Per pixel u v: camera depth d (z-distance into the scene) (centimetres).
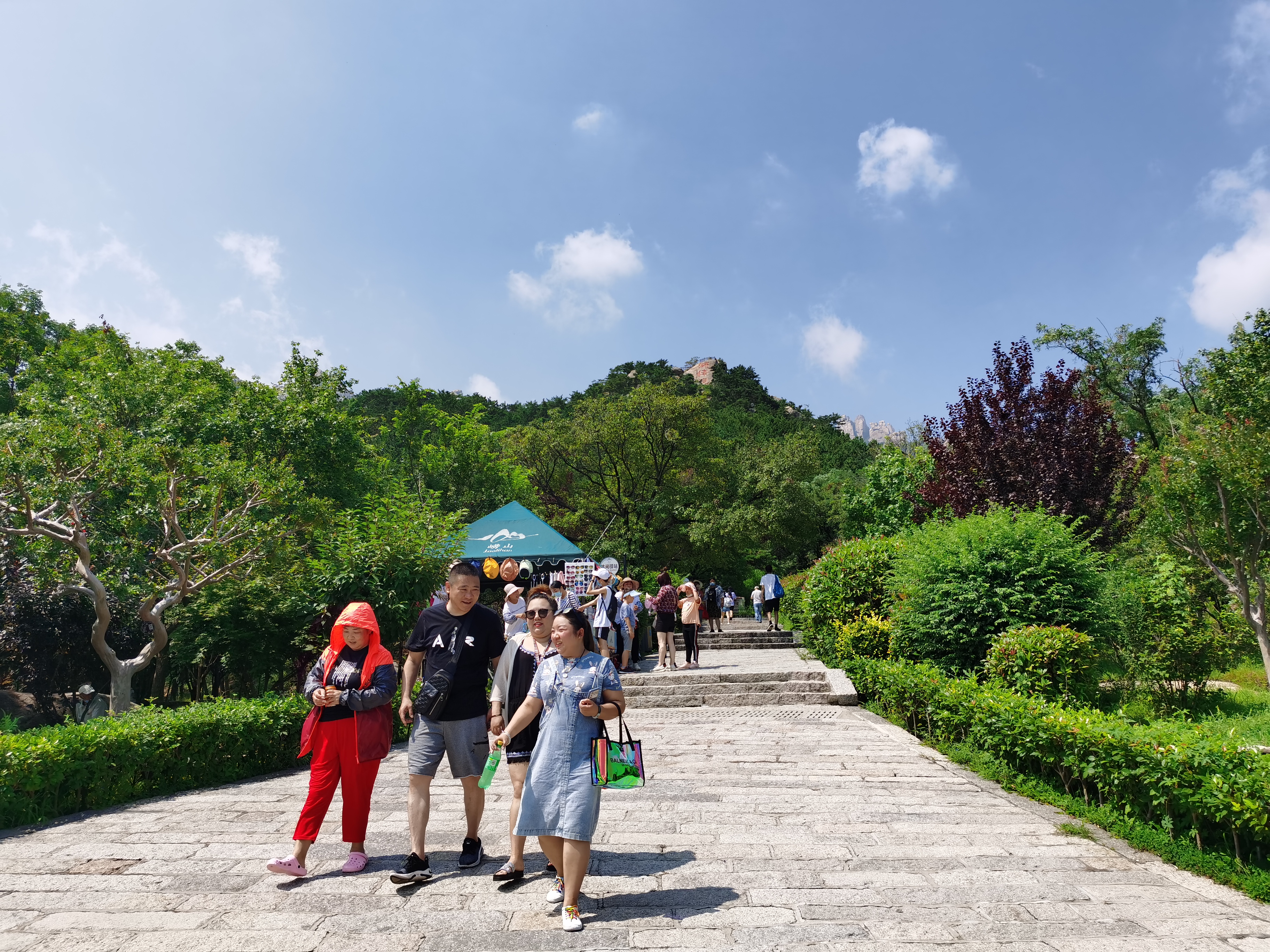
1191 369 2773
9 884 419
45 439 1187
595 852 473
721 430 6988
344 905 385
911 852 475
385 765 817
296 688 1345
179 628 1509
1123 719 606
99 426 1295
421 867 414
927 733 890
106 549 1423
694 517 3484
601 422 3553
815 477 4822
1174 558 1537
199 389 1894
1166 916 376
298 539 1772
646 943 340
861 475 5238
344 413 2280
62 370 1978
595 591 1198
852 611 1402
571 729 376
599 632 1161
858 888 412
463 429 3669
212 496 1365
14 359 2236
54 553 1291
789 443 3753
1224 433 1416
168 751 670
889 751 812
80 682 2027
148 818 568
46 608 1756
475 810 438
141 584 1498
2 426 1199
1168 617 1252
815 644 1588
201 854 473
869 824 538
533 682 399
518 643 439
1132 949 336
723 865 449
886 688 1020
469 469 3603
